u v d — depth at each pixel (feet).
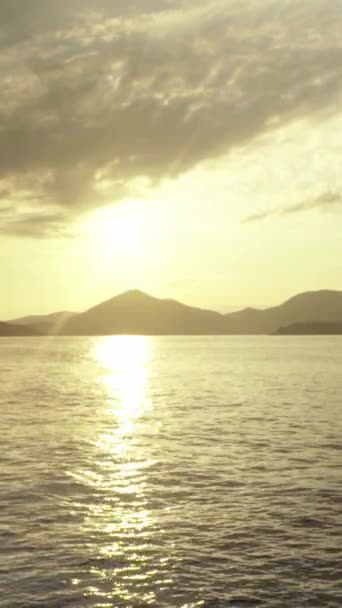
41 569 53.62
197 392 223.71
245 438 120.06
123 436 123.34
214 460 98.58
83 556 56.65
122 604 47.19
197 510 70.79
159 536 62.08
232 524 65.72
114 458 100.32
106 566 54.39
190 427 135.74
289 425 137.59
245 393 217.56
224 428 133.69
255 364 417.90
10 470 91.04
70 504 73.15
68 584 50.60
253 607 46.75
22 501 74.28
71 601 47.55
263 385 252.01
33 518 67.67
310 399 194.70
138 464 95.50
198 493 78.13
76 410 169.17
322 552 57.47
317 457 100.42
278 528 64.28
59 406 179.42
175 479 85.61
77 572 53.01
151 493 78.13
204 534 62.64
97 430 131.75
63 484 82.64
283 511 70.13
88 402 190.90
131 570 53.52
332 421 143.64
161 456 102.01
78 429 133.28
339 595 48.62
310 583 50.85
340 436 121.60
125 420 148.05
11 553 57.26
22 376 320.50
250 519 67.36
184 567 54.24
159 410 168.66
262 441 116.37
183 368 388.37
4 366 418.51
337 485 81.66
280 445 111.96
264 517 68.03
